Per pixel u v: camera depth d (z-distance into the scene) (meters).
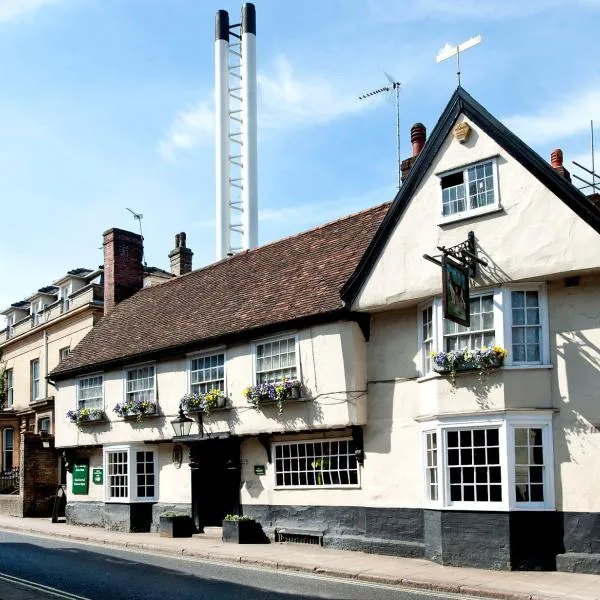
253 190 34.91
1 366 34.31
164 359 20.20
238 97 36.25
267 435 17.06
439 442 13.52
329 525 15.84
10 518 24.88
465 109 13.95
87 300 28.05
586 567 12.05
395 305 14.78
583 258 12.24
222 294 20.31
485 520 12.80
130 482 20.59
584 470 12.38
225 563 14.28
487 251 13.30
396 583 11.77
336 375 15.43
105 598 10.65
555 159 16.28
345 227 18.25
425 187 14.38
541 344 13.01
